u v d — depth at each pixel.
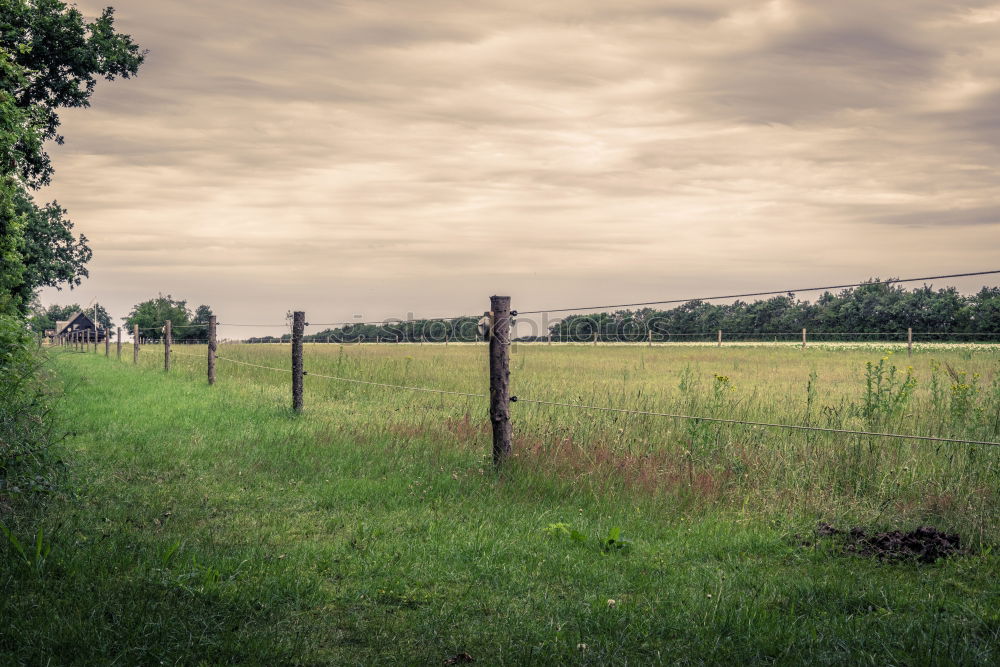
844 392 17.47
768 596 5.50
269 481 9.20
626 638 4.69
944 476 7.83
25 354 9.45
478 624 4.96
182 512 7.68
